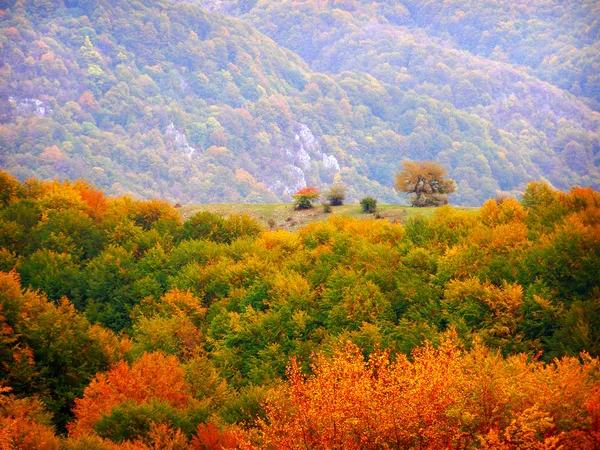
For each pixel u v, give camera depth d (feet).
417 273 128.67
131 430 73.87
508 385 59.62
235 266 154.10
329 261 147.43
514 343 97.76
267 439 58.90
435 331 102.22
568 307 100.22
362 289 120.37
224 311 131.54
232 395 89.92
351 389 56.18
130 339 139.64
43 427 74.08
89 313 149.69
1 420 70.28
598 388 59.26
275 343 116.57
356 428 55.62
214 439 69.51
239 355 118.62
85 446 67.56
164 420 75.61
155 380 87.66
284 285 133.90
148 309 147.95
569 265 106.52
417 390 56.18
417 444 55.83
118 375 88.22
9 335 98.27
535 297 99.19
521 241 128.26
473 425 57.06
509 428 54.13
